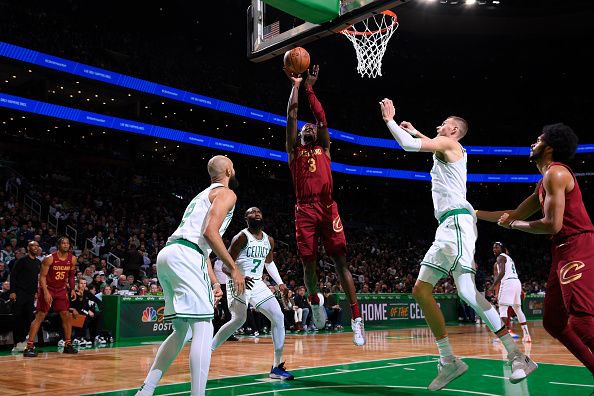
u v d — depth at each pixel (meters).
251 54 6.84
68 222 17.03
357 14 5.55
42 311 7.85
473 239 4.29
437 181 4.43
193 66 28.16
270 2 5.47
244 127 30.23
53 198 18.78
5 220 15.16
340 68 32.69
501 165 33.69
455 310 17.64
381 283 18.42
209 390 4.79
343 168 31.98
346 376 5.62
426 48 32.00
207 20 28.11
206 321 3.61
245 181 29.66
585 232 3.55
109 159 24.73
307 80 5.12
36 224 15.88
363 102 33.72
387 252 26.06
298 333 12.59
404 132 4.20
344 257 5.11
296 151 5.17
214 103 26.58
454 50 32.12
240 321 5.49
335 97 32.62
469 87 34.31
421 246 29.14
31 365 6.72
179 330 3.74
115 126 23.69
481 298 4.20
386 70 32.97
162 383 5.26
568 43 30.95
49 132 25.33
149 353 8.09
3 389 4.93
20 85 24.12
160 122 25.70
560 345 9.01
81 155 23.91
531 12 28.47
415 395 4.50
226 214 3.57
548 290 3.77
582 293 3.40
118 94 25.19
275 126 29.30
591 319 3.37
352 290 5.00
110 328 10.41
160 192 24.47
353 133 32.22
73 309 8.88
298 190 5.11
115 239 16.36
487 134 33.75
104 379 5.53
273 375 5.46
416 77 33.72
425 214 34.28
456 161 4.38
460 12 28.48
